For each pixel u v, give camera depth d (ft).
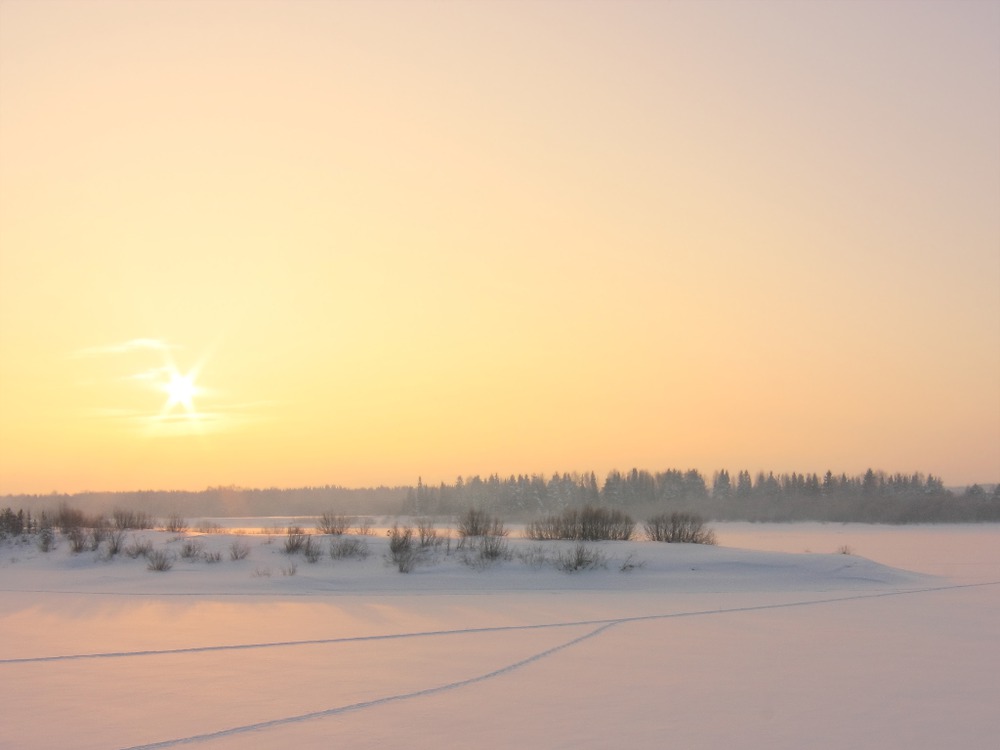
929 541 257.96
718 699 48.88
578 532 176.86
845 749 39.01
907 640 71.61
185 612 91.35
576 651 65.67
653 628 79.20
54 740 40.47
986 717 44.91
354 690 51.24
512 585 127.44
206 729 42.29
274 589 120.16
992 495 460.14
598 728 42.45
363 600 105.50
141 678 54.85
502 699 48.83
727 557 146.51
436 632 76.18
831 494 497.05
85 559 145.89
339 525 183.73
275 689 51.52
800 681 54.13
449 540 158.40
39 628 78.18
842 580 133.28
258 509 597.52
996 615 89.76
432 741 40.09
